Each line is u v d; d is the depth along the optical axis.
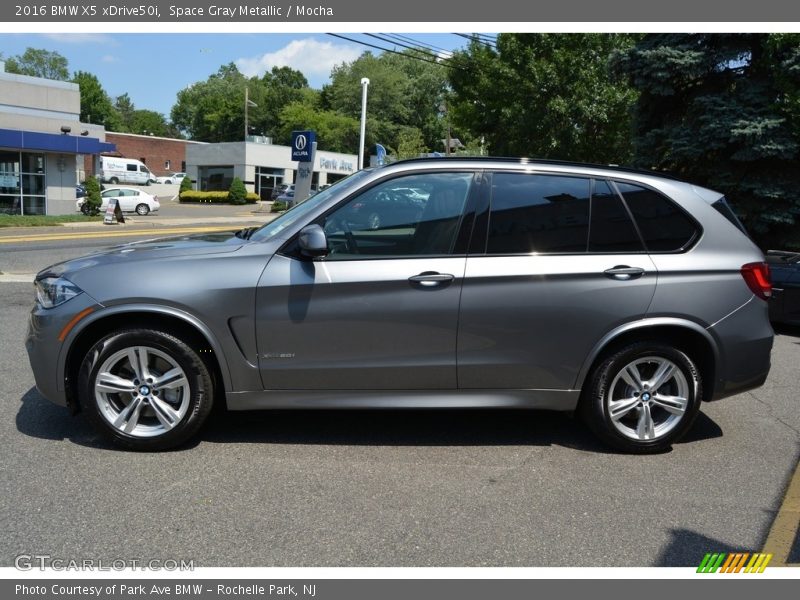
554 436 4.71
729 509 3.67
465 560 3.11
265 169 54.50
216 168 54.94
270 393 4.16
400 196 4.18
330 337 4.09
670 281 4.23
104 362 4.06
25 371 5.88
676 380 4.36
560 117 22.92
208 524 3.35
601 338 4.21
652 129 14.41
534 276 4.13
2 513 3.39
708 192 4.48
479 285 4.11
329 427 4.75
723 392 4.41
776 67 12.42
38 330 4.07
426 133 81.75
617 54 14.35
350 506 3.58
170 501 3.56
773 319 9.06
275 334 4.07
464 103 27.19
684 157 13.22
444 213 4.19
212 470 3.96
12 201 27.94
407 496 3.71
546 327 4.17
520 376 4.23
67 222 27.30
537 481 3.96
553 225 4.23
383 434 4.65
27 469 3.89
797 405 5.63
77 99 30.70
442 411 5.17
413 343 4.12
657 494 3.83
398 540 3.26
